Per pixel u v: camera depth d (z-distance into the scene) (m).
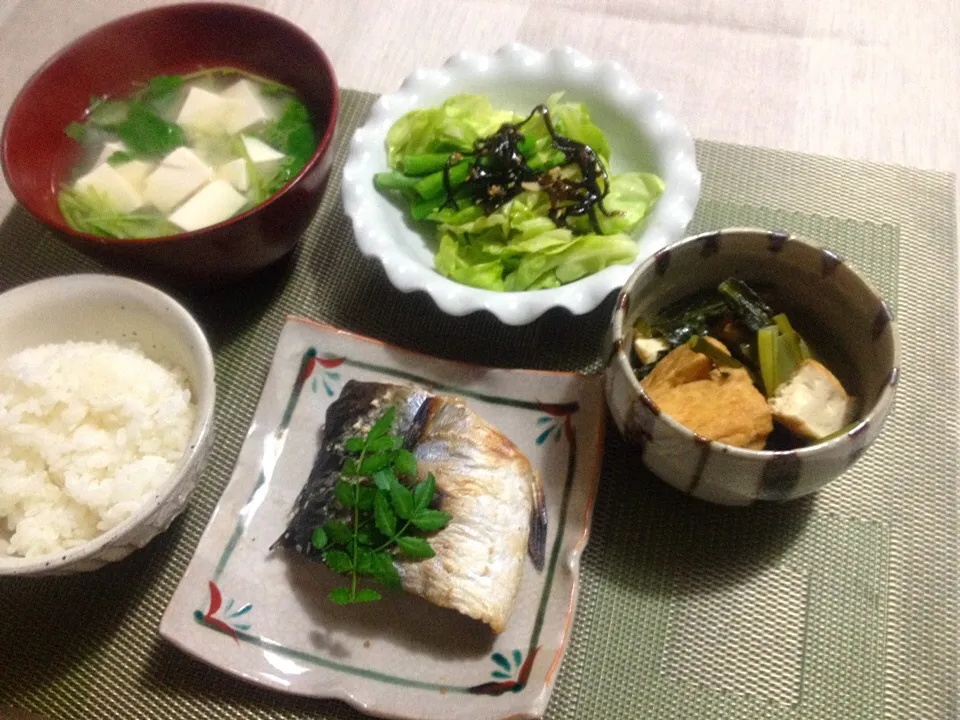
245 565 0.31
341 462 0.31
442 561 0.29
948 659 0.29
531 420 0.34
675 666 0.29
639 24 0.47
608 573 0.31
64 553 0.27
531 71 0.39
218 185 0.37
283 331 0.35
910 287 0.37
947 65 0.44
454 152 0.38
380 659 0.29
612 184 0.37
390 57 0.46
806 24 0.46
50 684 0.30
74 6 0.51
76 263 0.40
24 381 0.31
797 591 0.30
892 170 0.40
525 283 0.35
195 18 0.38
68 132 0.37
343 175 0.37
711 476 0.27
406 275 0.34
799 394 0.29
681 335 0.32
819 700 0.28
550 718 0.28
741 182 0.40
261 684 0.29
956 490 0.32
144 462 0.30
